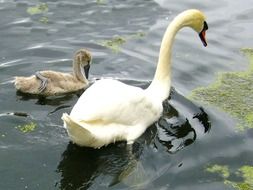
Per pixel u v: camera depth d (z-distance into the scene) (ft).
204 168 27.55
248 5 46.96
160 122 31.63
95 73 36.94
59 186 25.68
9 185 25.43
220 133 30.58
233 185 26.40
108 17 44.29
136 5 46.52
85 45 39.88
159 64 34.24
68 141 28.81
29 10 44.50
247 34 42.29
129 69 37.32
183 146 29.35
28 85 33.81
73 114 28.02
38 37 40.47
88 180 26.32
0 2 45.70
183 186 26.11
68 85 35.01
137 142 29.76
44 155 27.68
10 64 36.83
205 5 46.93
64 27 42.24
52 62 37.60
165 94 33.76
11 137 28.99
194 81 36.17
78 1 46.73
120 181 26.40
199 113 32.48
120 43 40.50
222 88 35.35
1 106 32.35
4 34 40.60
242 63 38.42
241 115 32.40
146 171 27.20
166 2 47.39
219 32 42.65
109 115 28.43
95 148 28.58
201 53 39.65
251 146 29.48
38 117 31.27
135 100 29.66
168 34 34.37
